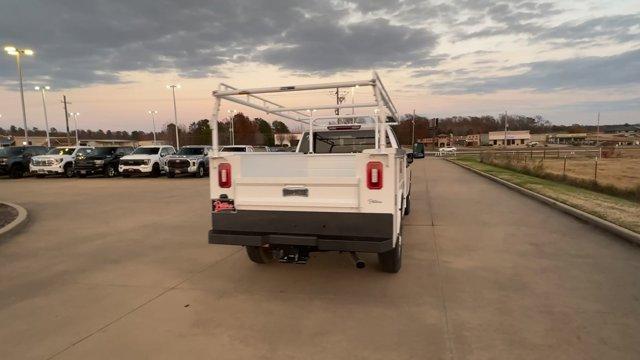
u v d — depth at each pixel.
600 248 6.88
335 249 4.75
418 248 7.01
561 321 4.13
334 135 8.67
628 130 181.25
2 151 25.09
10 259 6.68
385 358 3.51
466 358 3.48
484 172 23.80
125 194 15.52
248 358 3.56
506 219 9.53
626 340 3.73
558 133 172.00
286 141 59.38
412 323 4.15
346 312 4.45
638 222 8.34
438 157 57.56
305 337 3.91
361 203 4.70
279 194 4.96
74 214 10.97
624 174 26.69
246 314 4.45
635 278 5.38
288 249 5.05
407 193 9.59
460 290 5.03
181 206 12.30
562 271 5.69
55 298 4.98
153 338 3.94
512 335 3.86
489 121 171.38
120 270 6.04
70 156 24.84
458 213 10.42
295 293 5.03
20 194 15.84
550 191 13.94
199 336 3.96
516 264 6.04
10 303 4.85
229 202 5.15
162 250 7.16
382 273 5.72
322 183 4.80
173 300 4.87
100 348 3.77
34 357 3.63
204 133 71.19
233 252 6.98
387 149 4.82
